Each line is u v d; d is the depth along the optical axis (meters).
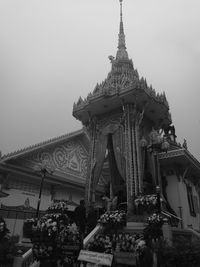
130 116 15.94
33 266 9.13
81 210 12.87
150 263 7.49
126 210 13.90
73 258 7.48
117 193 15.52
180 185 18.00
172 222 14.58
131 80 16.83
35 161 22.75
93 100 16.77
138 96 15.67
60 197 24.12
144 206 12.85
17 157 20.86
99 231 12.18
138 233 11.51
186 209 17.47
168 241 9.30
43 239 7.87
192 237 13.62
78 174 26.78
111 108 17.34
